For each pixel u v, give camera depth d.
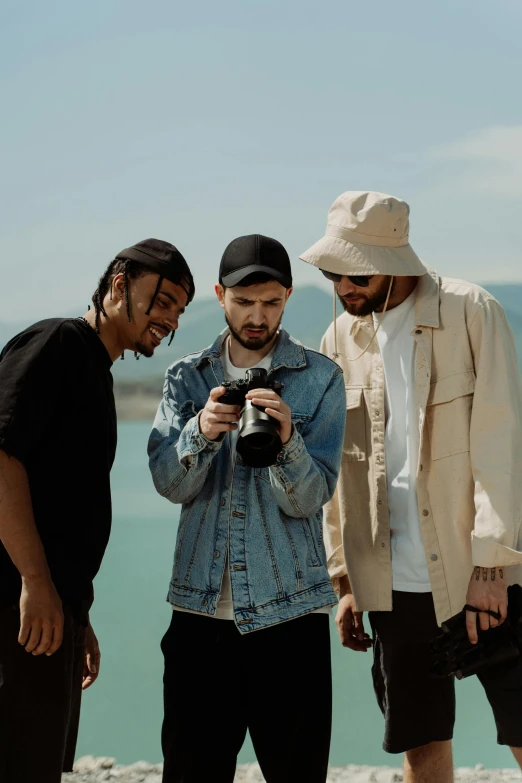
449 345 3.08
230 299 2.71
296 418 2.80
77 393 2.54
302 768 2.68
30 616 2.40
